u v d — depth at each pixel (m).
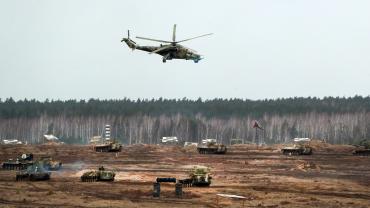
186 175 110.50
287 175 111.94
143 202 74.19
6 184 93.50
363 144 158.62
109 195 80.88
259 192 85.88
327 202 76.38
